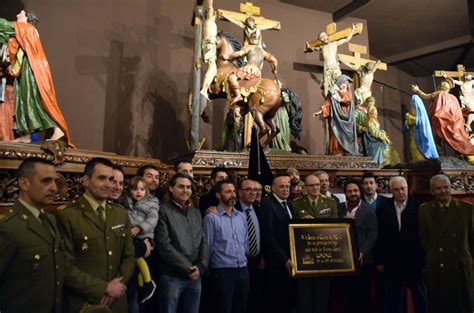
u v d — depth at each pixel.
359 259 3.57
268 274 3.27
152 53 7.06
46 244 2.08
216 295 3.09
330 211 3.66
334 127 6.72
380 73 12.57
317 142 8.52
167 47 7.24
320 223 3.32
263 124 5.64
